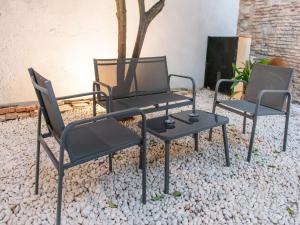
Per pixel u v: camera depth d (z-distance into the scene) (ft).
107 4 11.36
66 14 10.64
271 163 6.87
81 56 11.43
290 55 12.89
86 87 11.89
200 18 14.17
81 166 6.49
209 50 14.67
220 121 6.22
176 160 6.90
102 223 4.66
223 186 5.81
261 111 7.12
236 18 15.39
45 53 10.64
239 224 4.71
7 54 9.91
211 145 7.84
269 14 13.79
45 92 3.91
